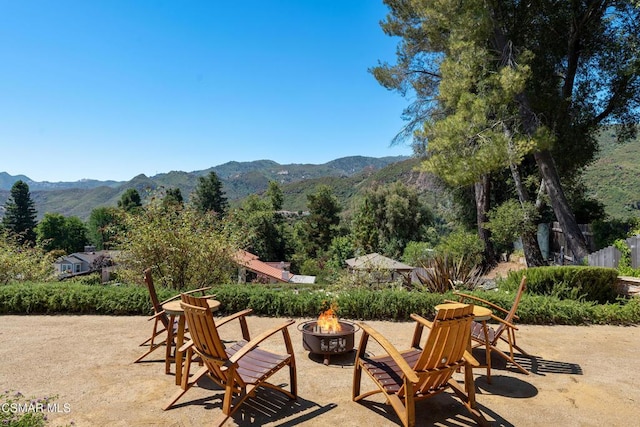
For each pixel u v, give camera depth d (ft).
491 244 57.31
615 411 11.70
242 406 11.85
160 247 27.58
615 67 42.16
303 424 10.77
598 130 46.80
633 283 26.23
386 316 23.06
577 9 41.16
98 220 179.73
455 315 10.16
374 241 105.70
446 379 10.85
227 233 30.37
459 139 36.01
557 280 26.00
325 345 15.39
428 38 48.29
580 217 52.13
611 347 18.03
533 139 34.42
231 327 21.09
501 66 39.42
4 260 31.65
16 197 159.74
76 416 11.19
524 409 11.77
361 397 11.97
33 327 21.15
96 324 21.79
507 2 43.93
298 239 158.30
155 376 14.23
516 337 19.45
